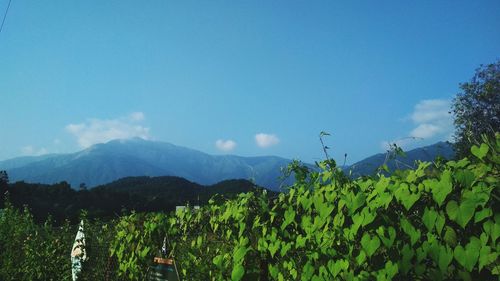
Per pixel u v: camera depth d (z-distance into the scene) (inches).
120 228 320.5
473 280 119.7
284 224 178.7
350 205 145.7
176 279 260.1
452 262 123.9
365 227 141.7
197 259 239.5
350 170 163.8
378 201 136.5
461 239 121.0
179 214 257.0
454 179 121.7
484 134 130.4
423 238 129.1
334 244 155.3
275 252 185.6
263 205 193.3
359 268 145.5
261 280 195.5
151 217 287.0
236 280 198.4
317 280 161.8
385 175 148.8
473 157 129.3
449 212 119.4
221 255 216.8
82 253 382.3
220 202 227.0
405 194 129.2
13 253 514.6
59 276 442.9
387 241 135.0
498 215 113.0
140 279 288.7
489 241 115.2
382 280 136.2
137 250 288.7
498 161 119.6
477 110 1044.5
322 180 166.6
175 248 257.8
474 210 115.5
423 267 127.6
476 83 1111.6
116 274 333.7
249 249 197.9
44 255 453.4
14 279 495.2
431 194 126.4
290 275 177.9
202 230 236.2
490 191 113.7
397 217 135.0
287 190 188.2
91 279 375.9
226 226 215.6
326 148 167.2
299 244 170.6
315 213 170.2
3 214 576.4
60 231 474.6
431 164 137.1
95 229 385.7
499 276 113.7
